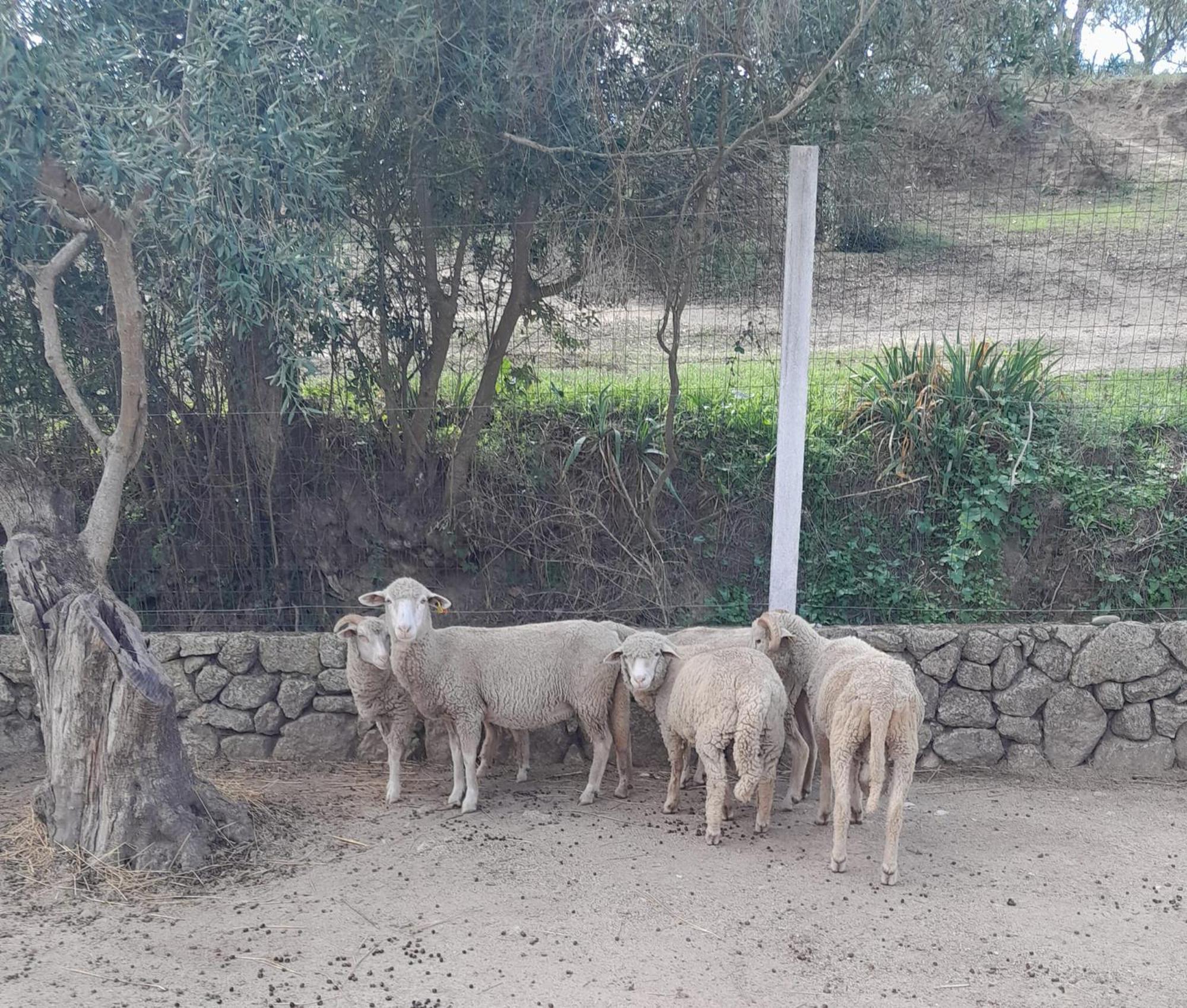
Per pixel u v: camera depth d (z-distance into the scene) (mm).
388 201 7141
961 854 5414
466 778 6137
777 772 6785
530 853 5355
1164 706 6664
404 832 5645
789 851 5426
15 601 5199
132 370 5527
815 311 8250
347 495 7594
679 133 7234
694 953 4320
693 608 7391
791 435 6469
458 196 7359
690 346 7758
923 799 6246
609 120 7215
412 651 5668
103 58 5160
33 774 6582
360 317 7305
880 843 5543
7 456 5562
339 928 4543
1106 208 8250
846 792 5117
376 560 7625
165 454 7297
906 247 7949
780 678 5734
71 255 5461
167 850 5113
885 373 7984
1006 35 7223
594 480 7629
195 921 4605
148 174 4875
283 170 5488
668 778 6656
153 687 5066
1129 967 4254
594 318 7703
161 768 5199
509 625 7398
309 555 7551
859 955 4320
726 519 7672
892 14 6902
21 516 5457
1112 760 6699
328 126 5672
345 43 5707
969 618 7238
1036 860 5348
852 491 7609
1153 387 8281
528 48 6711
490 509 7547
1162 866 5297
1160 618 7285
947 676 6730
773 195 7312
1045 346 9383
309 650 6840
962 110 7395
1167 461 7770
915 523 7531
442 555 7641
